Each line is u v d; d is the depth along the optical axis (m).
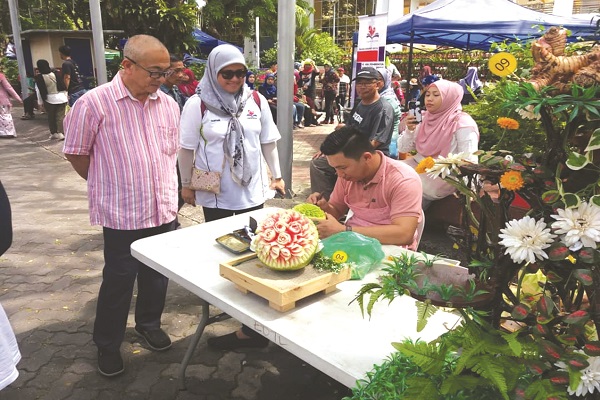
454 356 1.11
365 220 2.44
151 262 2.05
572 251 0.91
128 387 2.57
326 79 13.27
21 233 4.79
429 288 1.11
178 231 2.37
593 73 0.89
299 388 2.58
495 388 1.03
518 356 0.95
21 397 2.49
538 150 1.17
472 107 4.33
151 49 2.24
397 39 9.62
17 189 6.38
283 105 4.80
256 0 20.44
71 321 3.20
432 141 3.95
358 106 4.61
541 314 0.94
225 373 2.69
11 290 3.62
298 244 1.69
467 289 1.11
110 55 13.11
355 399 1.19
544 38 1.00
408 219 2.24
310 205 2.24
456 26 6.89
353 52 7.98
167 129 2.52
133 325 3.12
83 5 15.27
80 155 2.34
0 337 1.60
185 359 2.51
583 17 7.71
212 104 2.79
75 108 2.29
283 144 4.88
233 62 2.67
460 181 1.13
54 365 2.74
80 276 3.87
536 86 0.95
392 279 1.17
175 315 3.28
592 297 0.91
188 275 1.88
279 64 4.71
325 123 13.38
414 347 1.08
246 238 2.17
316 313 1.60
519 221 0.95
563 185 0.99
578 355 0.93
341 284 1.81
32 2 18.88
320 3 28.25
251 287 1.67
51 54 12.51
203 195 2.92
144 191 2.43
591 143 0.90
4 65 17.00
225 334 3.03
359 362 1.34
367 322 1.55
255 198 2.95
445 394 1.03
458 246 1.22
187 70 5.05
